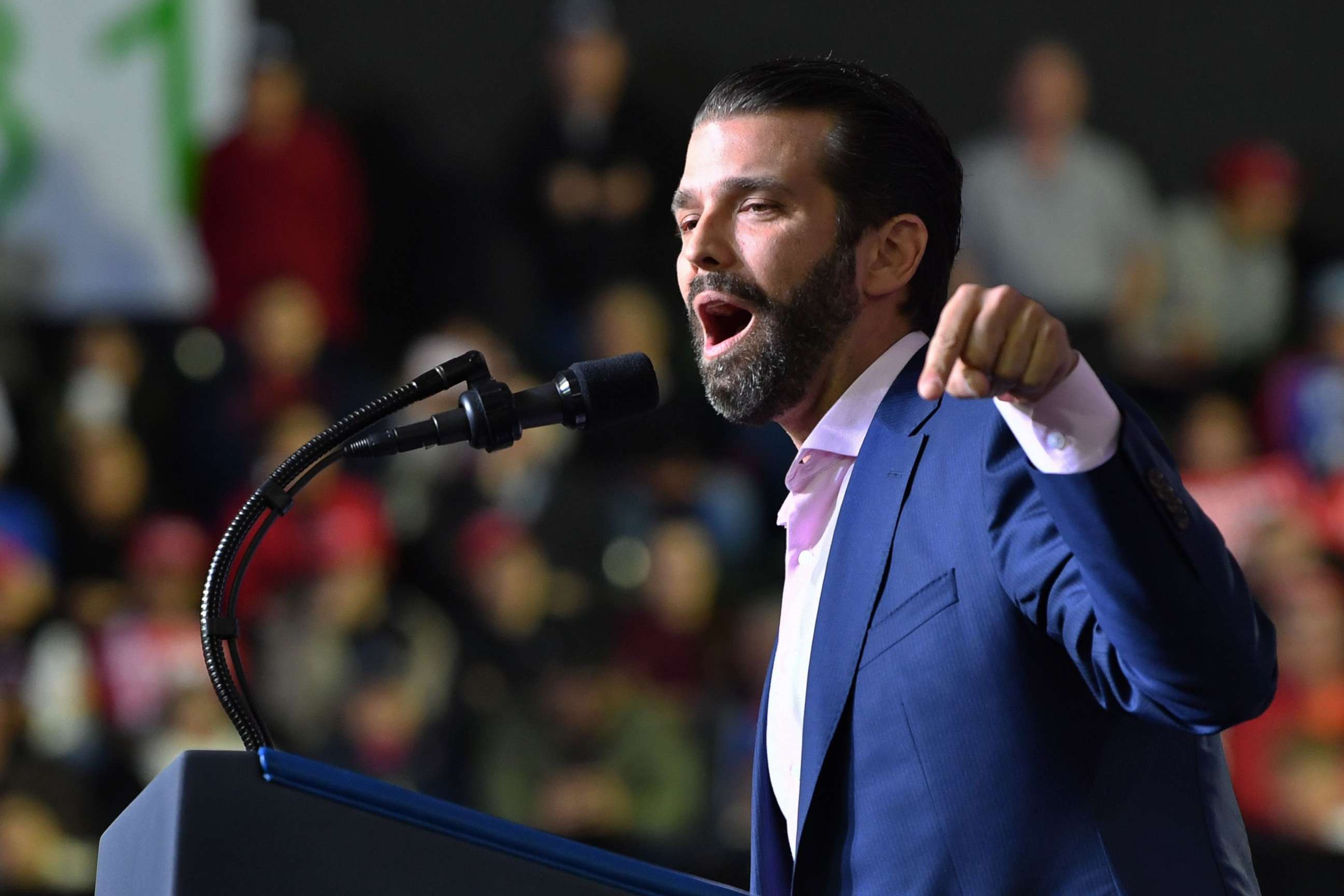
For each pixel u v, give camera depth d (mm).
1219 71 36125
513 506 27094
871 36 35781
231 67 31266
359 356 30766
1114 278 31719
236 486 28625
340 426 6434
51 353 29812
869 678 6051
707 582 26516
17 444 28703
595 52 31781
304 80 33750
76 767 24359
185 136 31000
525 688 25438
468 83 34094
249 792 4742
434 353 30188
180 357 29922
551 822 24406
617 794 24516
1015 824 5730
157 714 24875
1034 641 5793
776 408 6824
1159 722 5367
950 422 6266
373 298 31906
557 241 31469
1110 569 5062
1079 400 5031
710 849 24250
